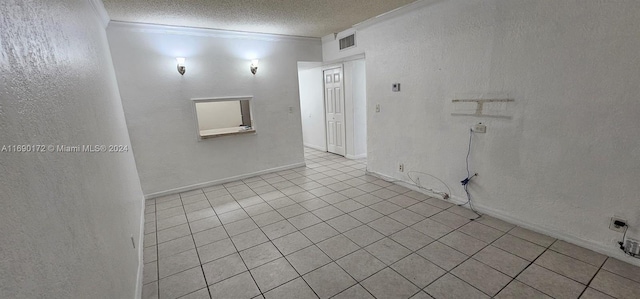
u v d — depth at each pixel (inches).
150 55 139.0
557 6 82.4
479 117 108.3
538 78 89.6
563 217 90.4
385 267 83.4
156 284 79.9
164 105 145.5
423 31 123.7
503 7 95.0
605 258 81.3
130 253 75.1
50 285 29.0
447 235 99.1
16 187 25.7
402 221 111.3
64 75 45.2
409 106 137.4
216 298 73.7
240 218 120.9
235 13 125.7
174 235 108.0
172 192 153.6
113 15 119.6
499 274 77.7
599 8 74.9
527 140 95.3
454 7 110.0
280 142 188.2
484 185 111.7
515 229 100.6
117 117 106.0
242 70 166.1
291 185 161.6
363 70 210.5
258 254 93.0
